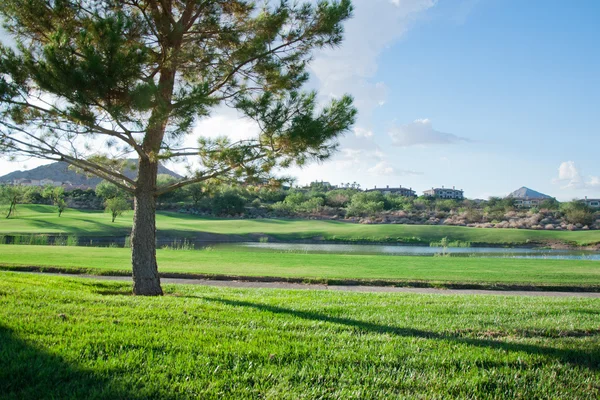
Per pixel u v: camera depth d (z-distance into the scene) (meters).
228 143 8.42
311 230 67.75
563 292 12.88
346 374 3.88
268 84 9.39
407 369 4.09
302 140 7.90
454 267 18.20
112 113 6.94
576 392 3.72
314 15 8.79
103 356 4.02
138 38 8.02
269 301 7.98
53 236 45.75
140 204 9.04
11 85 7.35
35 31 8.15
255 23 8.77
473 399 3.54
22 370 3.53
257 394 3.40
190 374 3.71
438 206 108.38
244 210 94.50
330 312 6.94
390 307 7.72
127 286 10.24
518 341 5.24
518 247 58.84
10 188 68.31
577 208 93.62
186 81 9.80
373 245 56.16
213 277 13.66
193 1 8.49
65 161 8.49
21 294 6.68
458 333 5.69
